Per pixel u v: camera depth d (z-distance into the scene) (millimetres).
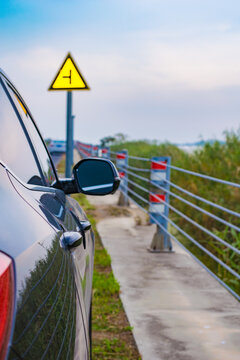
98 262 6434
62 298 1253
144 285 5500
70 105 8672
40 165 2006
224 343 3896
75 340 1358
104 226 9414
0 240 958
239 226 7469
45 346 970
